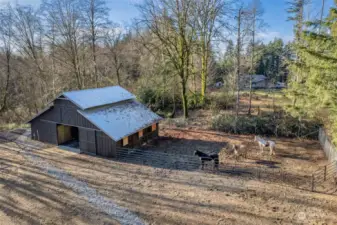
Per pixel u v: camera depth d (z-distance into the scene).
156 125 20.95
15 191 12.28
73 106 17.48
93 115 17.25
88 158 16.59
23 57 32.62
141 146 18.92
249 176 13.58
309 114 16.58
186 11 23.58
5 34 30.14
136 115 19.83
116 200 11.38
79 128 17.56
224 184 12.73
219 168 14.63
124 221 9.86
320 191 11.81
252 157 16.25
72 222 9.85
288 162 15.33
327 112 18.02
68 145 19.22
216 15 25.62
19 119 32.75
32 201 11.39
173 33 24.45
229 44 26.30
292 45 20.11
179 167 14.95
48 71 33.56
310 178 13.13
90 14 30.48
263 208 10.55
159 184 12.84
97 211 10.55
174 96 28.78
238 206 10.73
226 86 32.50
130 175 13.95
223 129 22.30
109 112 18.59
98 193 12.02
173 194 11.82
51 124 19.30
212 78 32.84
